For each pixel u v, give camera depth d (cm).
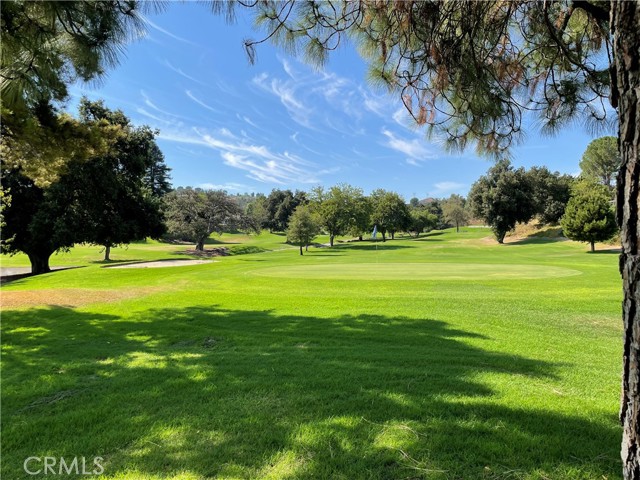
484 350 495
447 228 8169
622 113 122
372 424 293
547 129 368
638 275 117
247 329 628
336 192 4819
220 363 454
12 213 2006
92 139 744
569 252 2989
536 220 4991
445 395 348
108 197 2189
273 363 450
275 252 3938
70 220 2039
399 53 342
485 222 4641
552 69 350
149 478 231
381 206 5566
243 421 301
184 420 304
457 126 385
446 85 344
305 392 359
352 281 1170
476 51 327
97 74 382
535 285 1043
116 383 391
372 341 547
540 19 315
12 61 374
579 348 502
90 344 554
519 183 4347
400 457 248
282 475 232
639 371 119
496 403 329
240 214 3822
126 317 738
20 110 597
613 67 127
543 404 327
